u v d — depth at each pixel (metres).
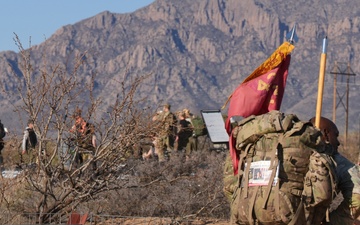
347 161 9.54
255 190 9.27
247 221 9.38
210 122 26.00
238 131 9.64
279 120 9.21
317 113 10.06
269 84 10.64
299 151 9.12
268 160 9.23
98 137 15.29
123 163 16.64
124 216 15.41
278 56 10.70
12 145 15.77
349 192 9.40
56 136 15.38
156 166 18.20
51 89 15.05
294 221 9.08
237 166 9.84
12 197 15.91
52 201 16.05
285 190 9.09
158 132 15.34
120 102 15.09
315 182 9.04
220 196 16.80
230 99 10.76
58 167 15.36
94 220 15.45
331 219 9.52
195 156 21.08
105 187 15.68
